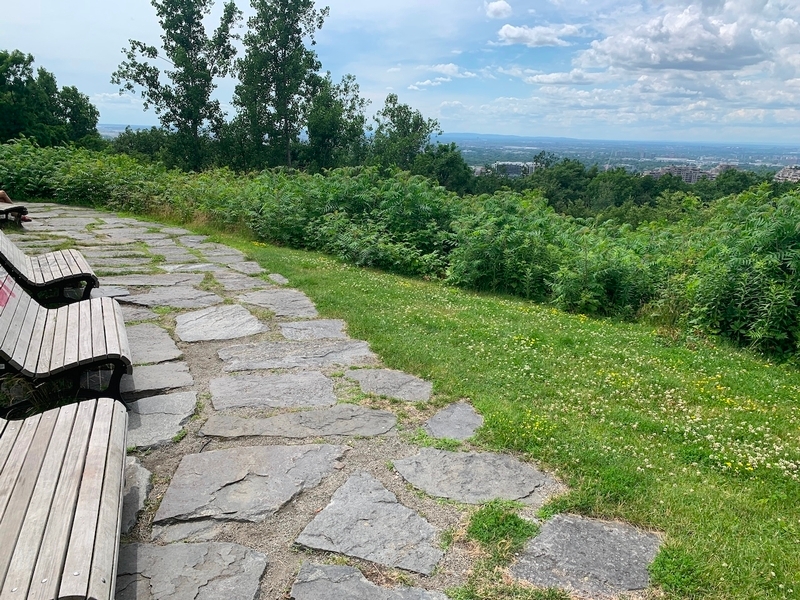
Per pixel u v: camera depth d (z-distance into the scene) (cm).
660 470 364
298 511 303
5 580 188
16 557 198
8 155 1478
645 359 606
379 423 403
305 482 328
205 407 416
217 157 4241
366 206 1198
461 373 499
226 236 1159
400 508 309
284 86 4156
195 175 1702
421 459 359
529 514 309
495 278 958
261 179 1459
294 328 606
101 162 1486
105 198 1425
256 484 324
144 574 254
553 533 294
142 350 518
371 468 347
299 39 4175
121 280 753
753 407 499
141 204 1350
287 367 499
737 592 260
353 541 281
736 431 439
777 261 738
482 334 618
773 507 336
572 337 656
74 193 1405
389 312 680
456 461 358
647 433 423
